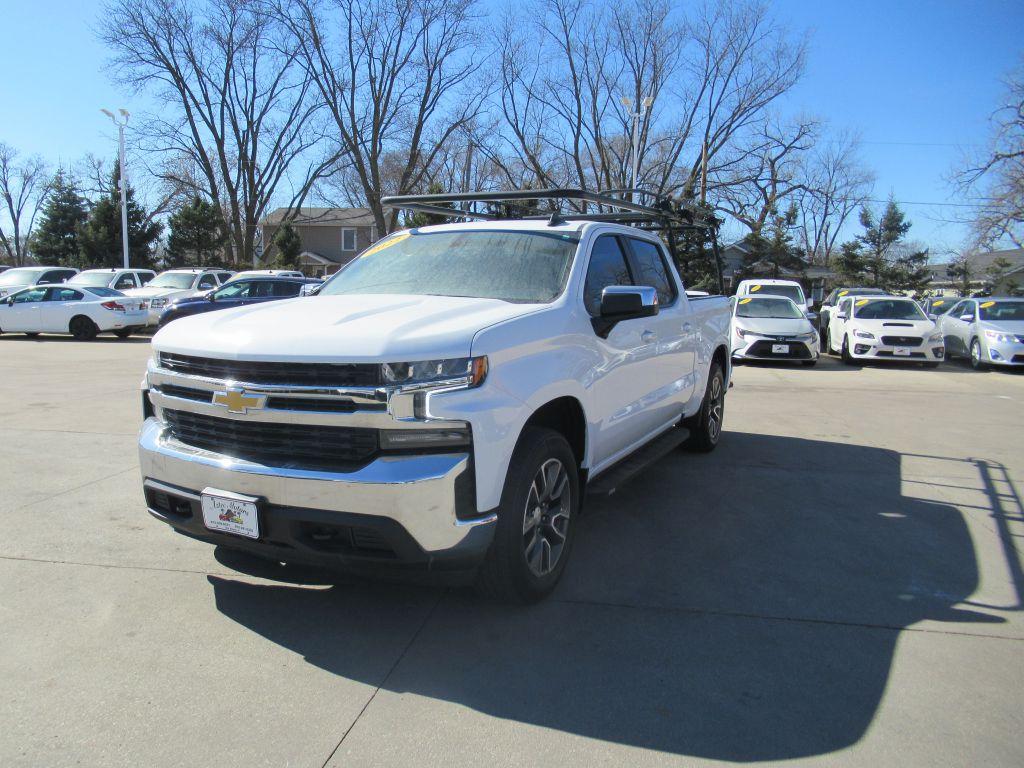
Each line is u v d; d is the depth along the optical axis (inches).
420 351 114.1
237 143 1638.8
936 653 123.8
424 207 205.2
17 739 97.5
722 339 263.6
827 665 119.6
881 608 140.7
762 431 310.2
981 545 175.6
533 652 122.2
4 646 121.5
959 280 2273.6
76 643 122.8
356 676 114.3
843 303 674.8
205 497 122.2
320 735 99.5
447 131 1606.8
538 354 133.6
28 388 396.5
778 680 114.9
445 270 165.9
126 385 409.1
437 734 100.1
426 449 114.7
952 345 657.6
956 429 320.8
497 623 132.2
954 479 235.1
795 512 198.7
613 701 108.4
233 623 130.6
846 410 370.0
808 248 2568.9
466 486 116.4
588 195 178.5
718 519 191.8
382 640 125.5
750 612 138.1
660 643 125.8
